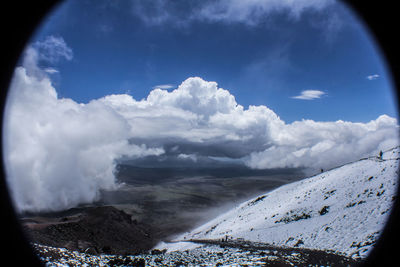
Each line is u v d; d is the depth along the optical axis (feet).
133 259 70.44
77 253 66.80
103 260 66.08
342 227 124.67
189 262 71.77
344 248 101.81
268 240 148.25
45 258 50.14
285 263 63.52
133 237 181.47
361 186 164.76
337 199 166.50
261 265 59.36
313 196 196.54
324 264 66.39
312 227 141.18
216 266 63.62
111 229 173.37
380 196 137.39
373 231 103.76
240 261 67.15
